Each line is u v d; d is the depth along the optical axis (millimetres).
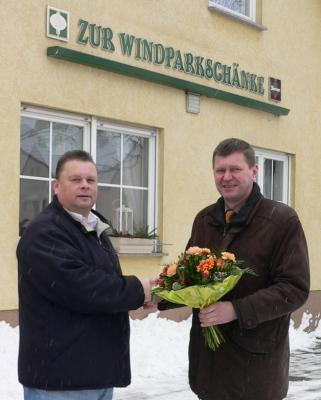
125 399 5750
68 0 7059
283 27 10227
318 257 10797
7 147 6484
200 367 3459
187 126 8523
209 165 8844
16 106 6566
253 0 9867
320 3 10906
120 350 3291
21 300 3209
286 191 10469
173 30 8352
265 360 3346
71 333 3113
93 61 7168
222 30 9117
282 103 10203
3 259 6441
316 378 6926
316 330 10266
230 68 9242
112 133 7801
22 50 6617
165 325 7766
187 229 8516
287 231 3303
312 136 10805
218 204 3547
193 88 8453
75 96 7141
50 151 7125
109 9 7512
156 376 6488
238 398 3344
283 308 3197
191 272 3164
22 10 6617
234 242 3395
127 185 7996
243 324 3172
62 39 6977
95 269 3203
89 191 3291
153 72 7875
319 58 10891
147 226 8188
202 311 3191
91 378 3139
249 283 3322
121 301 3141
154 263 8047
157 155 8250
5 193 6465
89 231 3293
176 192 8383
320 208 10898
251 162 3418
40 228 3158
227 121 9172
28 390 3205
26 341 3162
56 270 3059
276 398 3387
